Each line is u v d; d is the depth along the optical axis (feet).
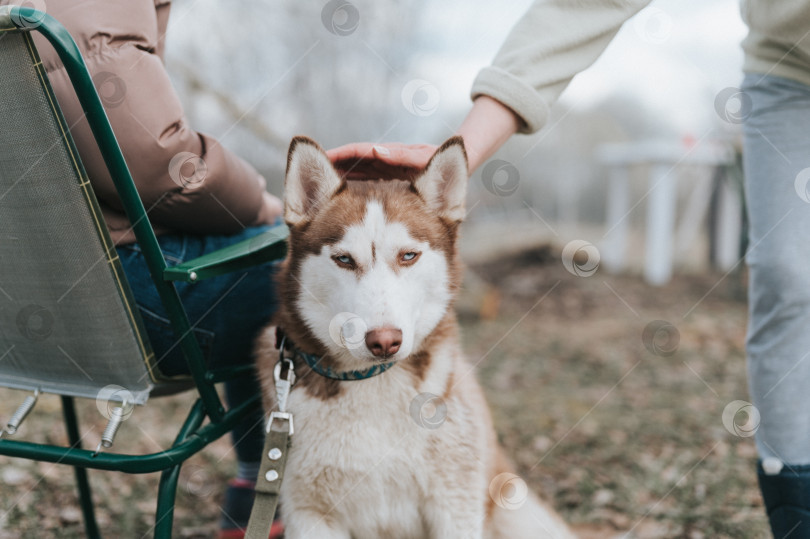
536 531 5.99
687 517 7.56
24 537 7.06
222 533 6.63
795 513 5.10
